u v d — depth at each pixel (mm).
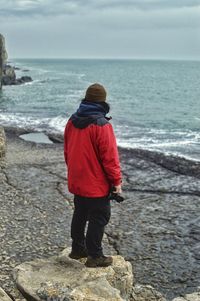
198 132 30750
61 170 16719
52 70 180625
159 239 9922
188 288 7816
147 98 63281
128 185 14953
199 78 133750
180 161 19281
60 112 42344
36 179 15086
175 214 11727
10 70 87500
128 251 9219
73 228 6195
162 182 15508
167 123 35938
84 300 5172
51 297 5312
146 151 21656
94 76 132375
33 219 10648
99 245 5984
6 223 10242
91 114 5531
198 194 13938
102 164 5559
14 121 35062
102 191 5637
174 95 69750
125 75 145875
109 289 5449
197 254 9180
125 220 11102
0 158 17969
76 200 5918
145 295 6320
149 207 12320
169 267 8562
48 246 8953
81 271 5969
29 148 22500
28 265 6246
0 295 5680
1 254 8375
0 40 68500
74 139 5664
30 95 62469
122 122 35938
